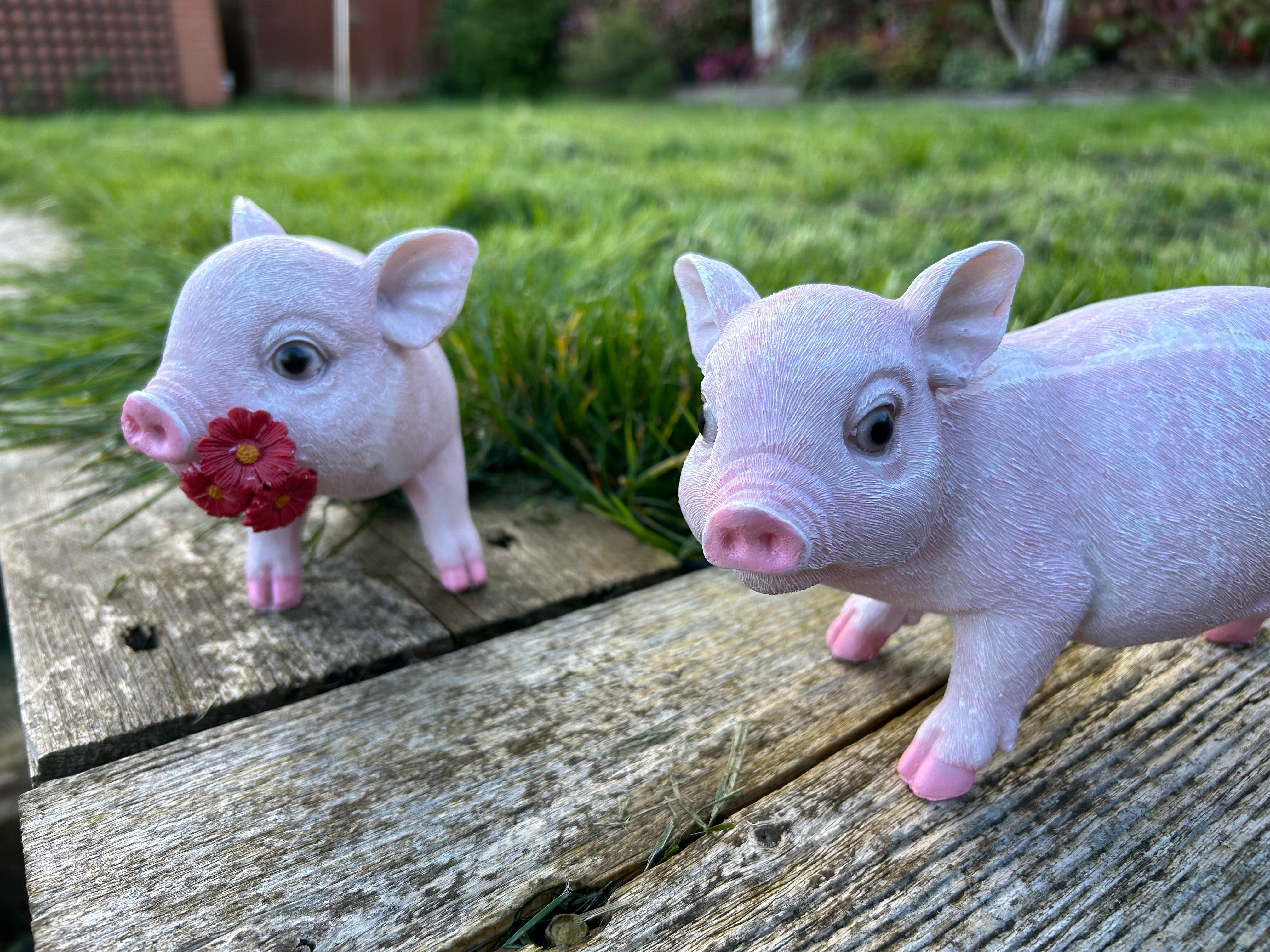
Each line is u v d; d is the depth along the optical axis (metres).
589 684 0.33
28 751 0.31
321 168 1.27
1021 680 0.26
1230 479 0.25
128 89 2.87
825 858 0.26
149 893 0.25
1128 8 2.29
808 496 0.22
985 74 2.30
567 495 0.48
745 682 0.33
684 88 3.00
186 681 0.34
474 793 0.28
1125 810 0.27
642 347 0.50
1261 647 0.33
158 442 0.30
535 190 0.96
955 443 0.25
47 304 0.71
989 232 0.82
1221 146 1.18
